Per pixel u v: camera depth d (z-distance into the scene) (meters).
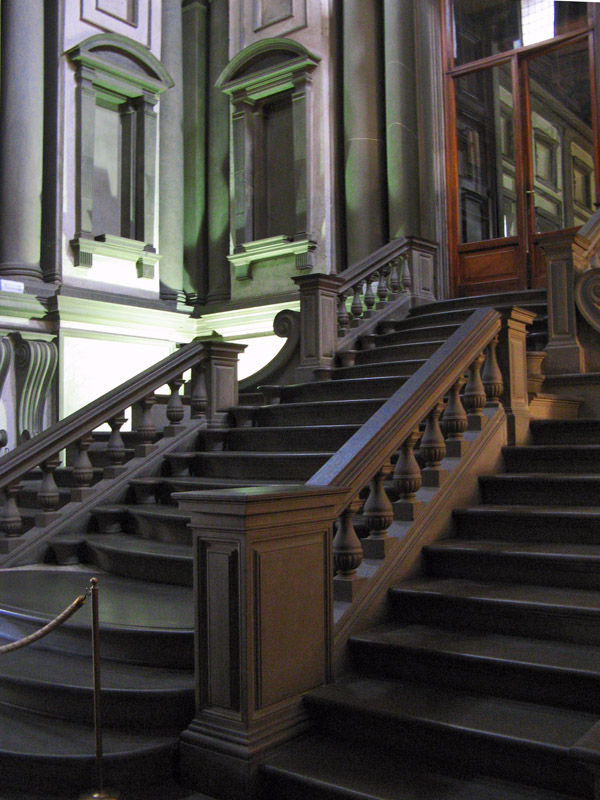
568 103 9.14
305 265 10.16
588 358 6.31
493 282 9.52
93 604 3.20
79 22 10.12
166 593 4.68
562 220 9.11
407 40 9.74
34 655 4.18
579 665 3.23
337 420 6.47
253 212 10.95
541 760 2.88
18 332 9.28
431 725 3.10
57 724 3.62
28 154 9.65
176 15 11.59
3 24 9.68
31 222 9.66
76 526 5.96
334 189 10.21
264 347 10.73
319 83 10.25
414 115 9.78
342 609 3.84
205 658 3.33
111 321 10.23
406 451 4.42
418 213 9.73
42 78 9.84
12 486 5.70
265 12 10.92
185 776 3.31
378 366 7.09
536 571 4.07
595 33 8.85
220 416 7.02
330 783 2.95
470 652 3.46
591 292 6.23
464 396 5.11
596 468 4.87
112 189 10.73
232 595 3.24
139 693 3.49
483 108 9.75
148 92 10.87
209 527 3.30
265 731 3.22
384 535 4.19
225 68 11.05
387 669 3.68
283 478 5.92
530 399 5.61
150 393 6.62
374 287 9.27
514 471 5.18
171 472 6.57
